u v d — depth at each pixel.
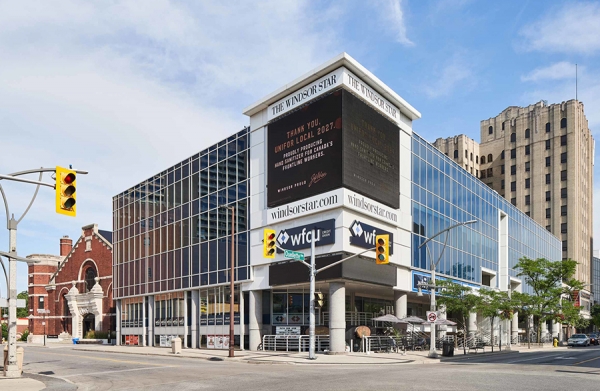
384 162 36.91
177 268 46.84
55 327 74.56
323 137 33.78
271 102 38.09
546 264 56.91
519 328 76.25
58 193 14.41
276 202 36.53
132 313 54.59
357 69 33.91
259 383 17.09
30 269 79.69
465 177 52.31
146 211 53.00
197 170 45.78
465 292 42.62
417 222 41.31
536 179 101.25
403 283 38.66
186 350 40.19
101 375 21.98
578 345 58.22
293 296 38.44
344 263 31.73
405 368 23.05
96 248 68.69
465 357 32.88
